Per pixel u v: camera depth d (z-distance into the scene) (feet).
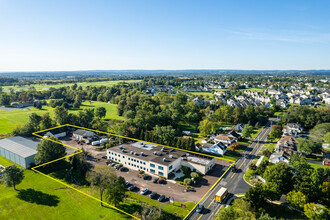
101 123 425.28
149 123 430.20
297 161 237.45
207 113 547.08
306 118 469.98
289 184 204.44
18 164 272.31
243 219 154.10
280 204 197.36
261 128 479.00
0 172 245.86
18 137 337.31
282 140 354.13
